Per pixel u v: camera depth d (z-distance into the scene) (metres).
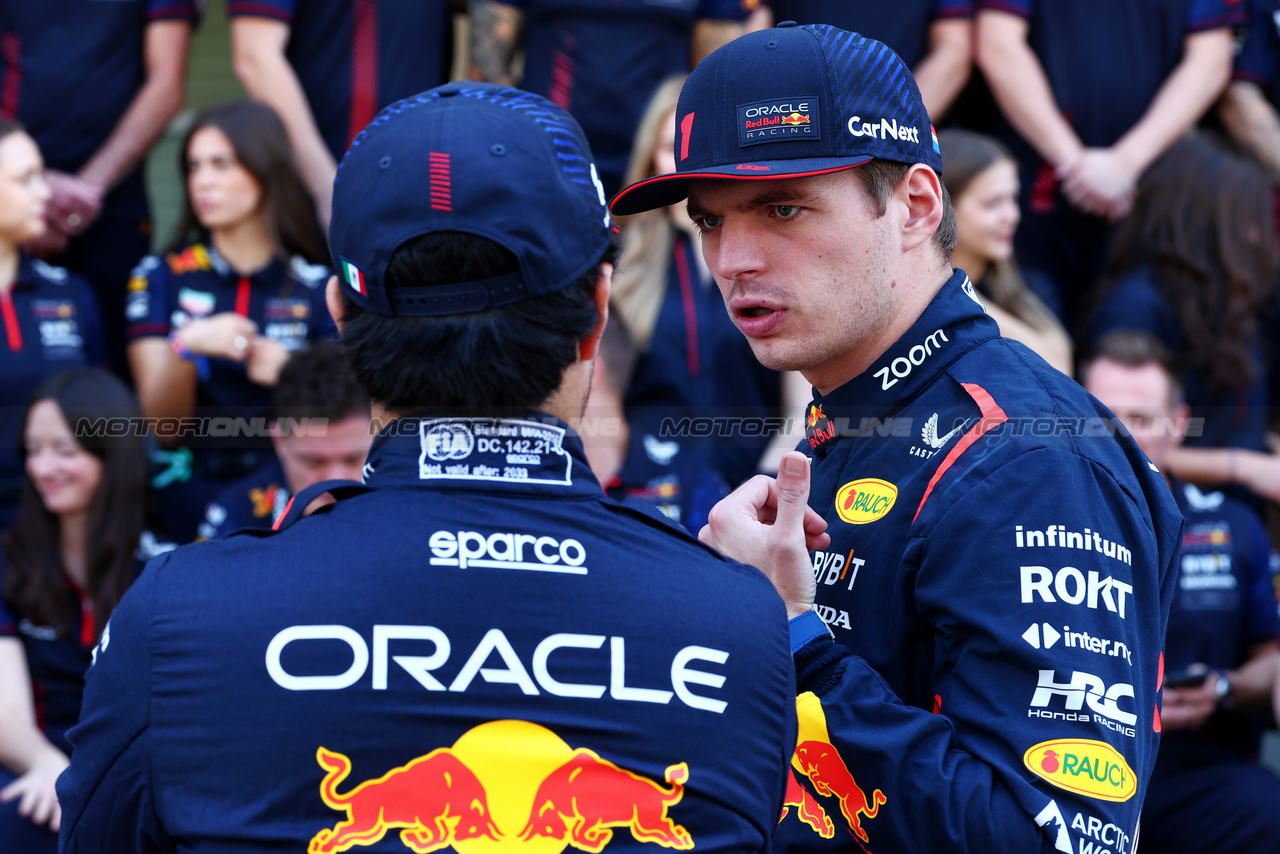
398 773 1.93
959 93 8.23
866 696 2.44
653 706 2.02
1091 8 7.90
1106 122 8.03
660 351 6.97
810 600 2.56
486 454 2.15
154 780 1.95
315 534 2.09
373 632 1.98
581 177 2.17
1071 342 7.65
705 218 2.75
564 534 2.11
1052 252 8.12
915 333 2.76
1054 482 2.43
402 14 7.85
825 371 2.89
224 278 7.34
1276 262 7.51
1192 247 7.27
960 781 2.29
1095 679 2.31
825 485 2.85
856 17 7.93
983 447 2.53
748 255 2.66
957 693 2.41
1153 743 2.50
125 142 8.15
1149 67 8.01
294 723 1.94
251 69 7.70
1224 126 8.52
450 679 1.97
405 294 2.09
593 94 7.51
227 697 1.95
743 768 2.06
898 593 2.58
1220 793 6.17
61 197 7.92
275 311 7.39
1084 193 7.84
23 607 6.09
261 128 7.29
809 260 2.63
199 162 7.23
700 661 2.06
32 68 7.85
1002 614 2.36
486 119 2.11
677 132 2.76
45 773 5.76
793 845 2.53
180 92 8.29
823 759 2.44
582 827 1.94
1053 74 7.99
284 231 7.44
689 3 7.64
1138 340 6.76
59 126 7.96
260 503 6.62
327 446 5.98
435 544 2.05
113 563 6.16
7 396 7.11
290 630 1.98
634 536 2.17
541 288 2.09
